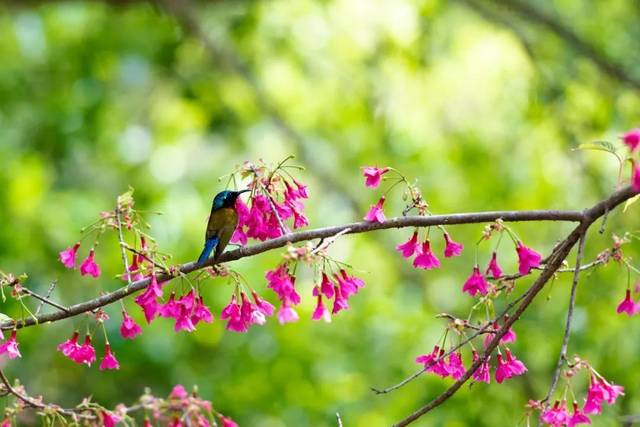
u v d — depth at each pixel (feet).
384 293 54.29
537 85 51.65
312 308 47.21
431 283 52.60
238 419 44.45
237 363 45.83
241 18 55.36
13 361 43.78
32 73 57.21
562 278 42.27
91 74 56.70
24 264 44.93
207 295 44.62
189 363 45.52
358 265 55.93
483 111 59.36
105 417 19.86
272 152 62.34
